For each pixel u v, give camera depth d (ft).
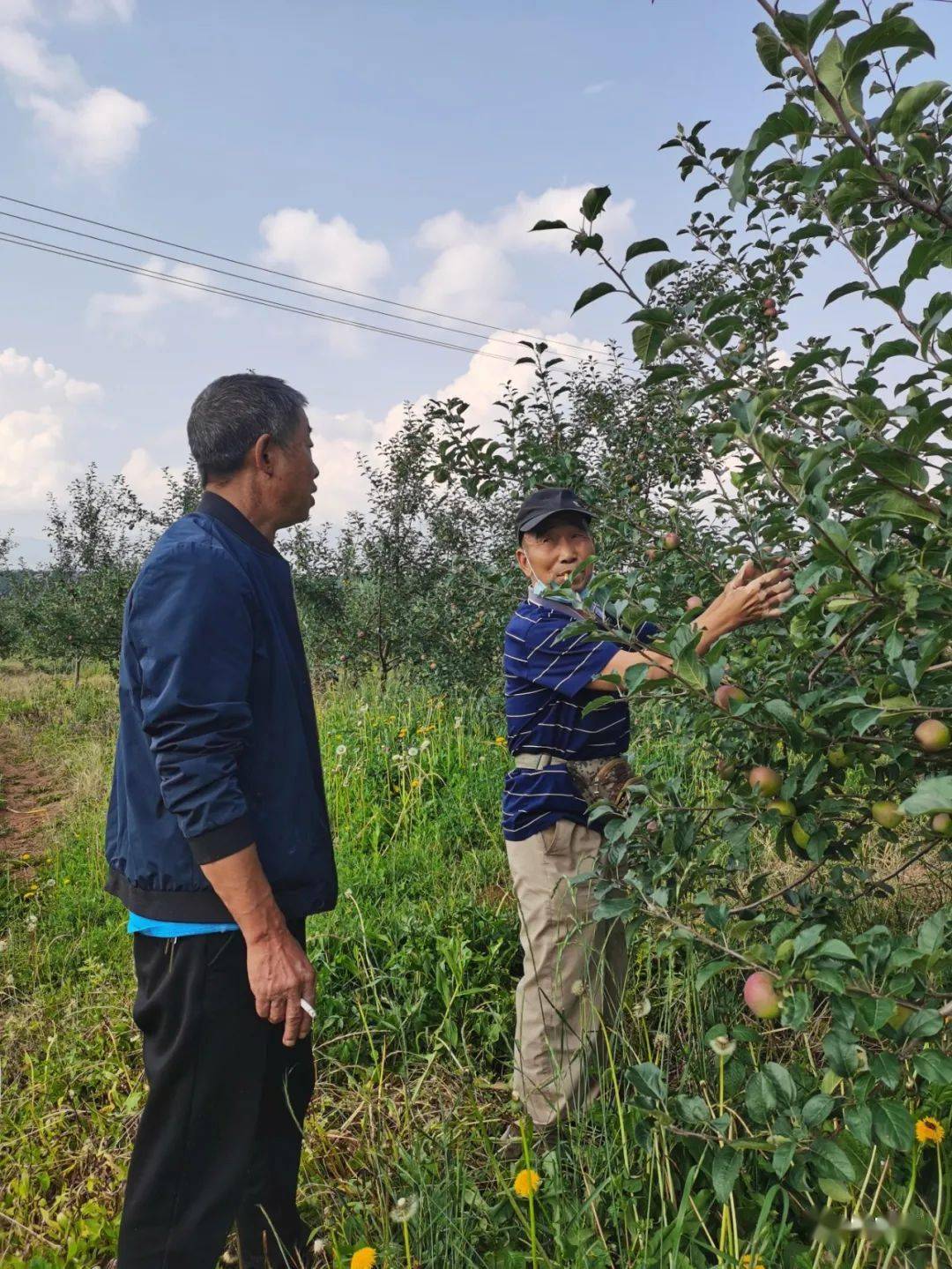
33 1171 8.38
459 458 11.14
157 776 5.78
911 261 4.82
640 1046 8.32
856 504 5.97
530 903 7.57
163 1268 5.65
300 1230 6.81
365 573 35.35
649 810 6.31
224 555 5.88
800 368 5.89
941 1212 5.70
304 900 6.12
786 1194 5.45
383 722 23.54
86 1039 10.78
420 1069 9.24
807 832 6.18
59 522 81.20
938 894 9.91
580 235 5.81
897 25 4.21
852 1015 4.76
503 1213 6.75
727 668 6.38
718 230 10.98
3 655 82.79
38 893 17.29
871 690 5.59
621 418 18.21
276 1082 6.55
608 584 5.99
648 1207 6.08
